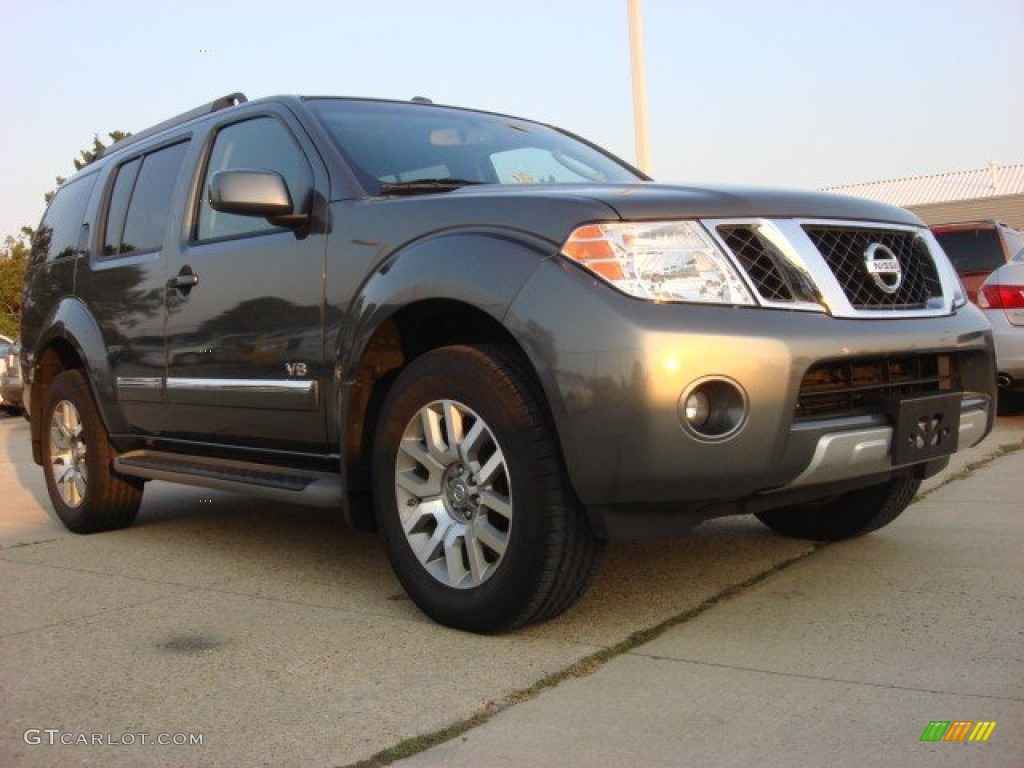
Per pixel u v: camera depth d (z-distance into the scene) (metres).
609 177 4.59
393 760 2.40
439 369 3.28
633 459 2.84
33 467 8.67
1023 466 5.71
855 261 3.30
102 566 4.52
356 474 3.66
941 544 4.13
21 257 35.66
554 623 3.35
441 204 3.42
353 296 3.58
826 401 3.16
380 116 4.33
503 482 3.23
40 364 5.73
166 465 4.70
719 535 4.51
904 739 2.38
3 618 3.70
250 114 4.45
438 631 3.34
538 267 3.02
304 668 3.04
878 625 3.18
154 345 4.67
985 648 2.93
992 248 9.70
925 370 3.47
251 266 4.07
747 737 2.43
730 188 3.30
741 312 2.96
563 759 2.37
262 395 4.00
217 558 4.58
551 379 2.93
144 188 5.11
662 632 3.22
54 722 2.71
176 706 2.79
